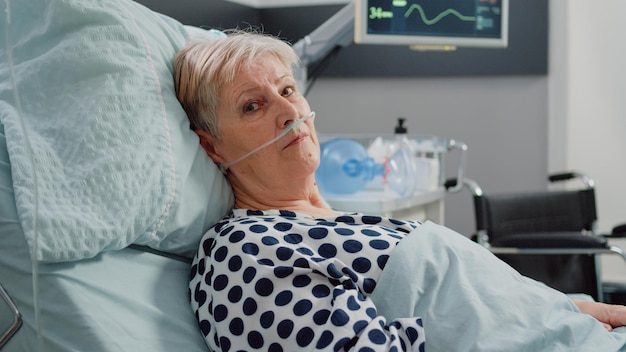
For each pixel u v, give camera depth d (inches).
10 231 38.9
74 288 38.7
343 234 43.5
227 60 48.1
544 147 118.2
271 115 48.3
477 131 120.2
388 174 77.5
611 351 41.4
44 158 39.5
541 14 115.2
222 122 48.6
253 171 49.7
